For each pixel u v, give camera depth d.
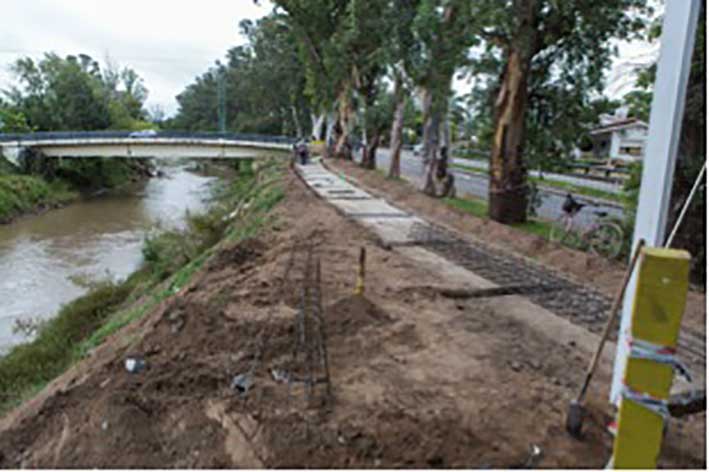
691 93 7.09
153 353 4.27
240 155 34.47
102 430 3.24
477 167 31.05
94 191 33.88
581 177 22.56
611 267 7.23
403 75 16.33
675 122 2.98
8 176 26.17
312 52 27.06
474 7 10.18
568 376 4.02
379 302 5.59
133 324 6.44
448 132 15.74
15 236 20.27
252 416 3.31
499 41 11.04
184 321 4.85
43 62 40.62
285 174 21.69
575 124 11.68
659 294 2.21
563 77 11.57
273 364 4.06
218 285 6.23
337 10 24.34
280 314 5.06
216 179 45.00
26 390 6.69
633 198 8.47
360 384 3.78
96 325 9.73
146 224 22.69
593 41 10.62
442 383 3.83
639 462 2.35
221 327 4.71
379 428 3.18
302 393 3.61
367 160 24.95
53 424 3.45
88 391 3.72
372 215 11.96
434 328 4.96
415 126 48.22
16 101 39.16
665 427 3.22
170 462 2.98
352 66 23.48
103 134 31.22
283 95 46.41
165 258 13.66
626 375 2.32
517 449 3.02
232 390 3.65
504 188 11.61
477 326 5.08
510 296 6.14
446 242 9.18
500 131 11.46
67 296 12.99
